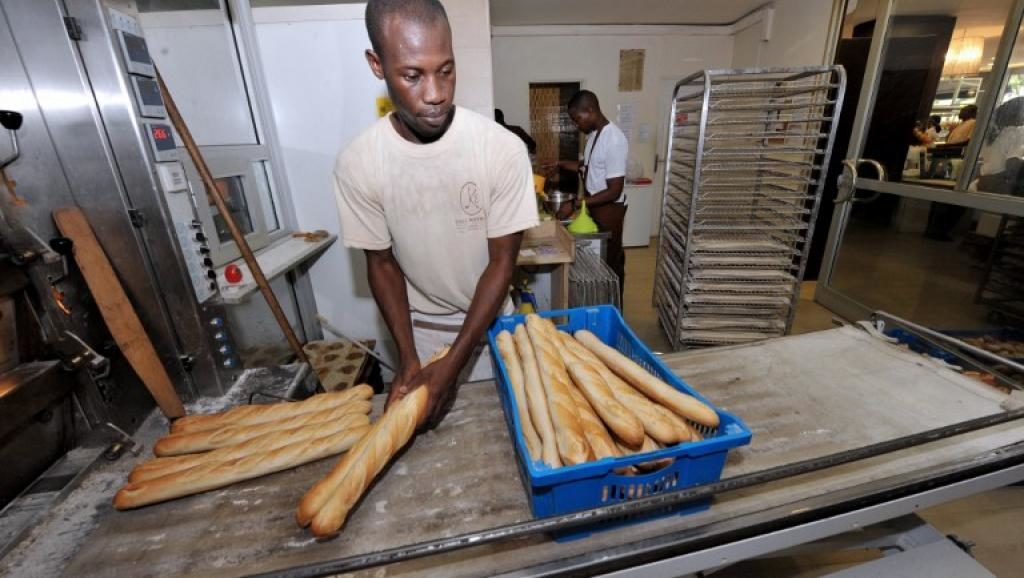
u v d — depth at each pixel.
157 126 0.97
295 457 0.77
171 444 0.84
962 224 2.32
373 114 2.11
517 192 1.00
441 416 0.91
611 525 0.67
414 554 0.54
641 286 3.79
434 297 1.26
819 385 1.01
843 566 1.35
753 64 4.23
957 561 0.81
